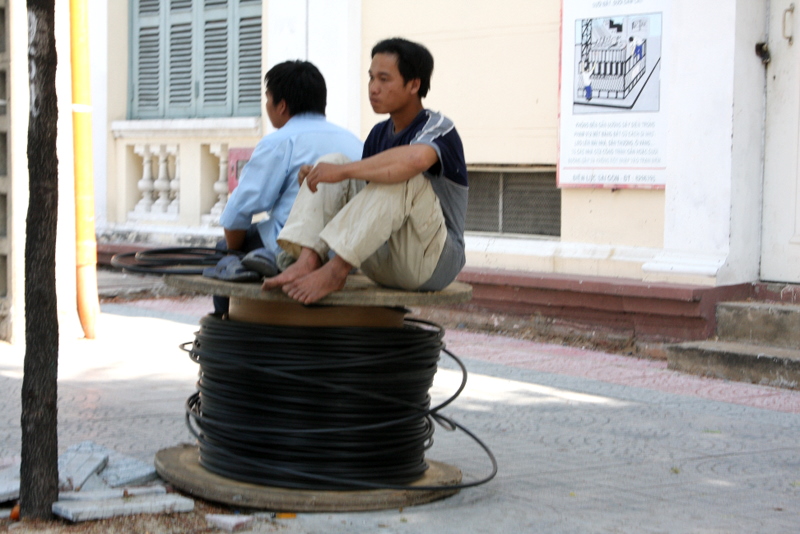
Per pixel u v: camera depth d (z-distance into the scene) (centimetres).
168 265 456
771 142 842
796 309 776
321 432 416
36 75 371
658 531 402
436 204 410
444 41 1016
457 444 553
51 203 378
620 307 858
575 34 903
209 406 439
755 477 493
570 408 650
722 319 813
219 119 1241
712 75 819
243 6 1242
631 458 527
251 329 419
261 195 458
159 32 1338
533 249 953
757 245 852
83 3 854
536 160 954
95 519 387
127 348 857
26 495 394
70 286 886
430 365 446
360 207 395
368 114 1087
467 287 453
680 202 846
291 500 411
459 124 1010
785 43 826
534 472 494
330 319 422
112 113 1371
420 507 428
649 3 855
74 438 539
